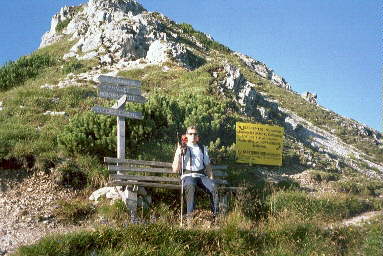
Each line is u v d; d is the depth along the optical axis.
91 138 12.80
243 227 9.19
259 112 22.66
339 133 35.62
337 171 19.14
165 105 15.47
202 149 10.50
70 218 10.10
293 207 11.58
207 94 20.55
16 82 26.70
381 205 14.01
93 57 30.42
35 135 13.62
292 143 20.53
